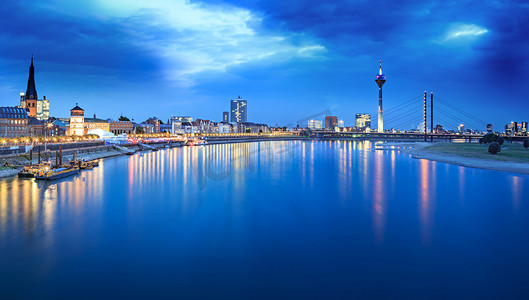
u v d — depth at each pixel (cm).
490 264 3547
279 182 8750
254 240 4262
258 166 12544
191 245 4094
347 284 3161
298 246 4069
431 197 6819
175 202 6328
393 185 8319
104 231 4559
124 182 8650
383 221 5094
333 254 3828
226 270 3438
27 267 3456
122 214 5434
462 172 10706
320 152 19750
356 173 10562
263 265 3550
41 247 3978
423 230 4650
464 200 6544
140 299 2905
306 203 6281
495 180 9069
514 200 6531
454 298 2917
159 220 5103
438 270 3422
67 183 8481
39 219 5116
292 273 3372
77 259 3669
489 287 3086
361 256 3772
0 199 6519
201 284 3156
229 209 5803
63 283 3150
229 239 4297
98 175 9950
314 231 4622
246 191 7450
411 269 3450
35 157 11638
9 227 4709
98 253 3825
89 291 3020
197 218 5231
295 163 13488
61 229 4641
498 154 15550
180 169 11438
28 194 7012
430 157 15588
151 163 13400
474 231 4606
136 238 4306
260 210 5741
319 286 3128
